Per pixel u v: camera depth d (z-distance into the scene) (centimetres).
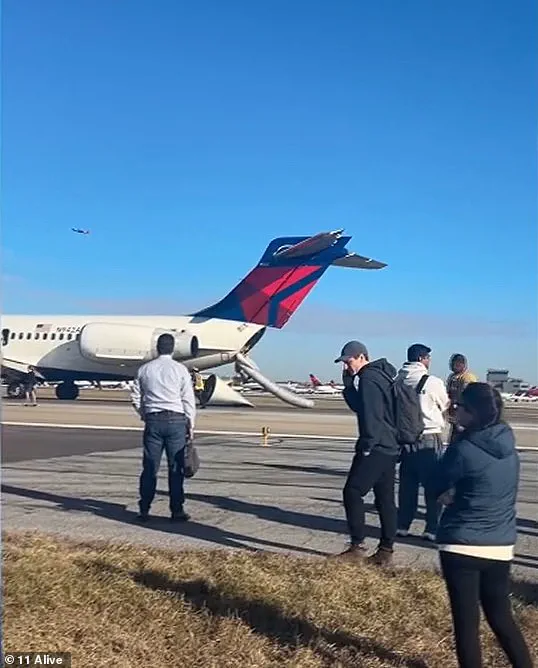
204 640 488
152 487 881
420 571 672
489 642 507
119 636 480
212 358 3425
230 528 862
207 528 858
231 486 1177
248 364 3484
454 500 432
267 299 3381
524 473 1424
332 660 477
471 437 431
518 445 2009
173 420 875
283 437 2045
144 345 3462
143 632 490
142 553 675
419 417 717
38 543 686
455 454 429
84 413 2789
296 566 656
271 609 542
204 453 1638
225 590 570
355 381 742
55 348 3694
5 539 702
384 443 701
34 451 1617
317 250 3139
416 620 543
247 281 3409
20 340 3750
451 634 524
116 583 566
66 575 570
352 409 742
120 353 3488
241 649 478
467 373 984
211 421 2588
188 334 3381
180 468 883
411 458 844
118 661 451
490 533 424
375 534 865
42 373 3709
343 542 806
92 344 3512
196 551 710
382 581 622
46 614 497
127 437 1944
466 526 425
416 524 942
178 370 883
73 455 1549
